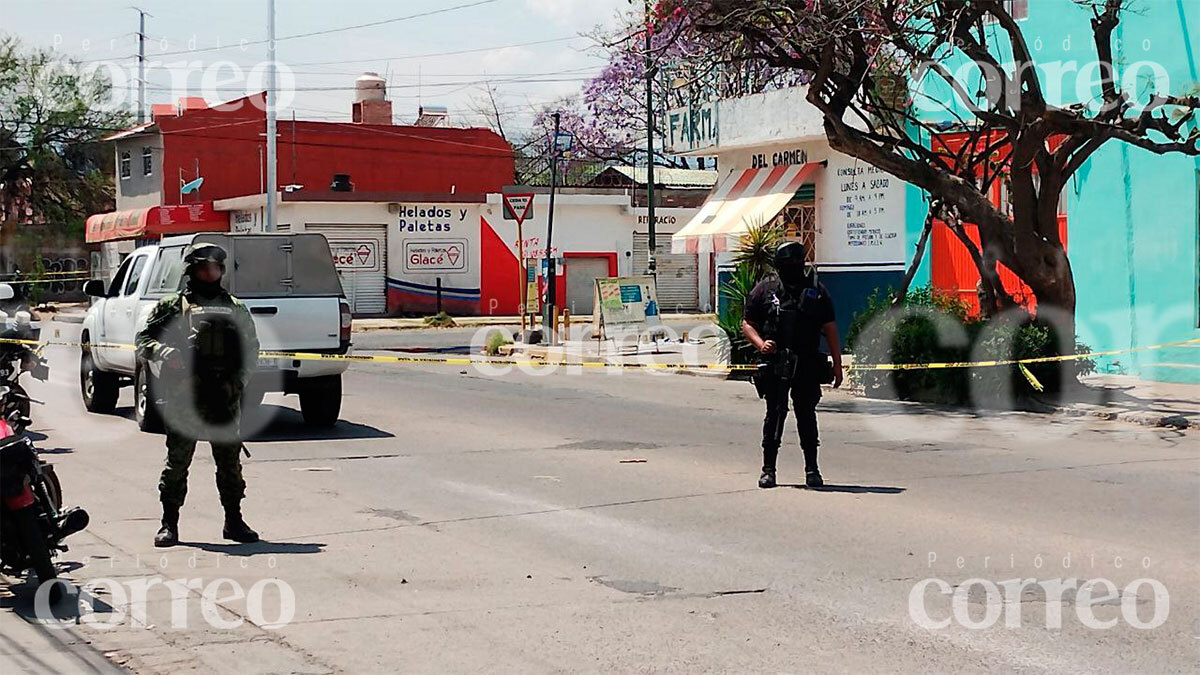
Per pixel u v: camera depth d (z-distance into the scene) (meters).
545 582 7.87
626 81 52.81
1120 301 20.73
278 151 54.00
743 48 19.50
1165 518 9.67
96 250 63.69
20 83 64.62
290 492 11.17
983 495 10.73
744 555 8.53
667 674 6.06
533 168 70.19
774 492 10.98
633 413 17.45
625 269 52.62
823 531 9.28
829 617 7.01
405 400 19.22
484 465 12.72
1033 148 17.42
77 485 11.54
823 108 18.45
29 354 12.20
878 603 7.28
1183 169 19.75
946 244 23.95
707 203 29.81
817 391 11.25
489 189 57.19
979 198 18.25
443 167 56.50
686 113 29.94
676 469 12.38
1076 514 9.84
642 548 8.80
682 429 15.64
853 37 18.31
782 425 11.23
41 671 6.19
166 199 54.31
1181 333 19.83
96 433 15.22
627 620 7.00
